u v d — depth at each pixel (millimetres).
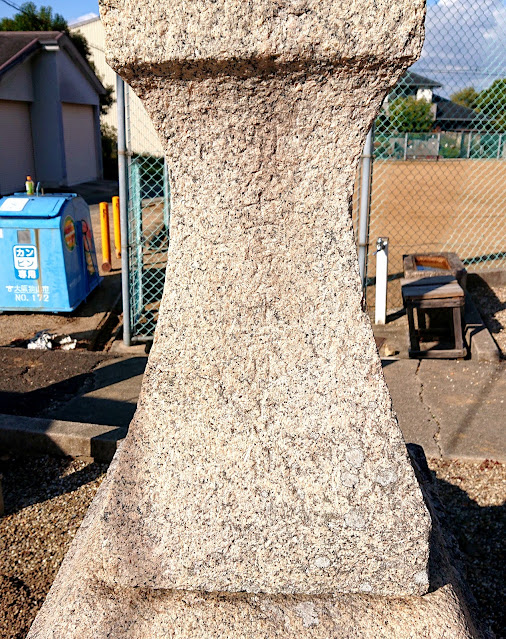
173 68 1233
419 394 3859
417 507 1408
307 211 1364
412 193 11484
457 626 1394
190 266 1408
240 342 1415
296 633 1356
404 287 4695
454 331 4512
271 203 1362
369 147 4723
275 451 1430
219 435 1438
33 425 3359
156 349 1444
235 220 1373
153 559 1468
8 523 2768
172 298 1427
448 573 1581
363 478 1413
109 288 7207
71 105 20016
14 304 5867
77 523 2750
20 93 17406
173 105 1296
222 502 1439
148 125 8523
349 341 1402
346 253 1380
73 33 25109
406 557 1420
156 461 1464
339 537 1420
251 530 1434
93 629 1379
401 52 1197
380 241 5203
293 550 1435
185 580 1467
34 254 5723
